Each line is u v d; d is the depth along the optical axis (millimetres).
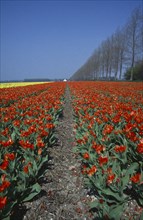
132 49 49625
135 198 4535
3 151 5441
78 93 17047
